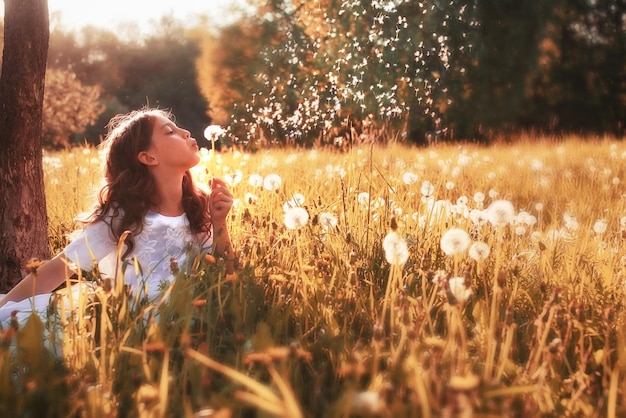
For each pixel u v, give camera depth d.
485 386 1.77
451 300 2.00
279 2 21.88
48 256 4.07
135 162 3.38
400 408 1.55
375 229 3.68
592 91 33.56
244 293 2.69
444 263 3.40
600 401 1.92
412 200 5.00
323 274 2.98
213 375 2.08
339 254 3.26
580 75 33.62
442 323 2.59
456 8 12.62
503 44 21.38
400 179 5.19
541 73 31.42
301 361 2.10
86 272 3.27
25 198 3.91
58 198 6.29
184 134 3.47
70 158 10.70
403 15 6.20
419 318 2.32
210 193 3.52
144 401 1.73
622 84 33.78
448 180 7.18
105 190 3.43
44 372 2.02
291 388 1.96
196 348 2.30
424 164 8.42
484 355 2.26
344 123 6.29
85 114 33.00
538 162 9.14
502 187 7.51
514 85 22.05
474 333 2.44
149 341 2.18
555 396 2.07
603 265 3.38
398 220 3.82
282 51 7.73
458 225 3.96
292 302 2.64
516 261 3.46
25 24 3.83
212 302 2.61
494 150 12.77
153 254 3.35
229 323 2.58
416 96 6.20
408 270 3.12
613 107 33.59
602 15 33.84
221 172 5.64
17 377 2.18
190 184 3.57
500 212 2.51
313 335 2.51
